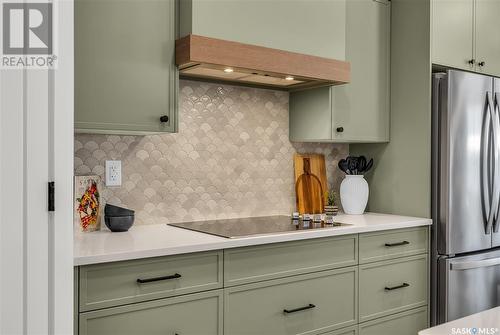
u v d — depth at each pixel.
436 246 2.90
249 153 2.93
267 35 2.49
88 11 2.05
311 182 3.21
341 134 2.91
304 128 3.02
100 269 1.75
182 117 2.66
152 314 1.87
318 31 2.70
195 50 2.20
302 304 2.32
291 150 3.14
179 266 1.94
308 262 2.35
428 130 2.92
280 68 2.49
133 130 2.17
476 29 3.22
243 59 2.36
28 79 1.47
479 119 2.97
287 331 2.27
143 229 2.39
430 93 2.92
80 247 1.88
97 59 2.07
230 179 2.85
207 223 2.62
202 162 2.74
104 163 2.42
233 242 2.07
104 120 2.09
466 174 2.91
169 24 2.28
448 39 3.04
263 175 3.00
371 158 3.23
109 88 2.10
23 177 1.46
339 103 2.90
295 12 2.61
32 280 1.47
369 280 2.61
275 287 2.23
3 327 1.43
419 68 2.98
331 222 2.58
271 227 2.46
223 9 2.34
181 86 2.65
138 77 2.18
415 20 3.02
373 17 3.08
